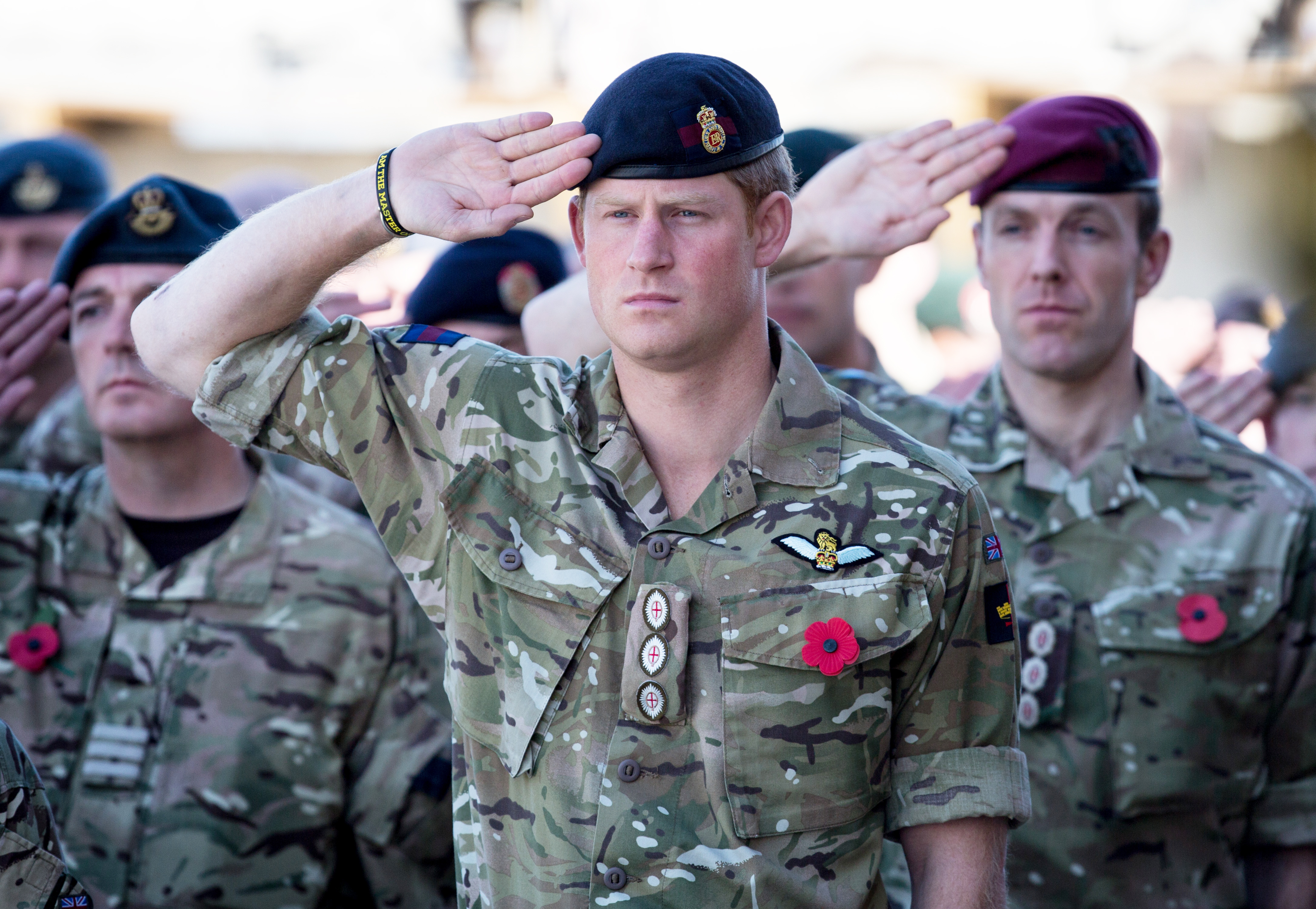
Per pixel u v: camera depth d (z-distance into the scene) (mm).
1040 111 11375
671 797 7211
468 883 7637
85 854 10852
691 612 7375
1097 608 11039
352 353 7945
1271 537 11070
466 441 7809
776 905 7129
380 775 11242
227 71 38469
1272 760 11102
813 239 11328
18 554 11562
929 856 7602
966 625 7602
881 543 7457
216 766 10953
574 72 37906
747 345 7621
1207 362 21297
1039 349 11211
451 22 38344
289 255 7699
